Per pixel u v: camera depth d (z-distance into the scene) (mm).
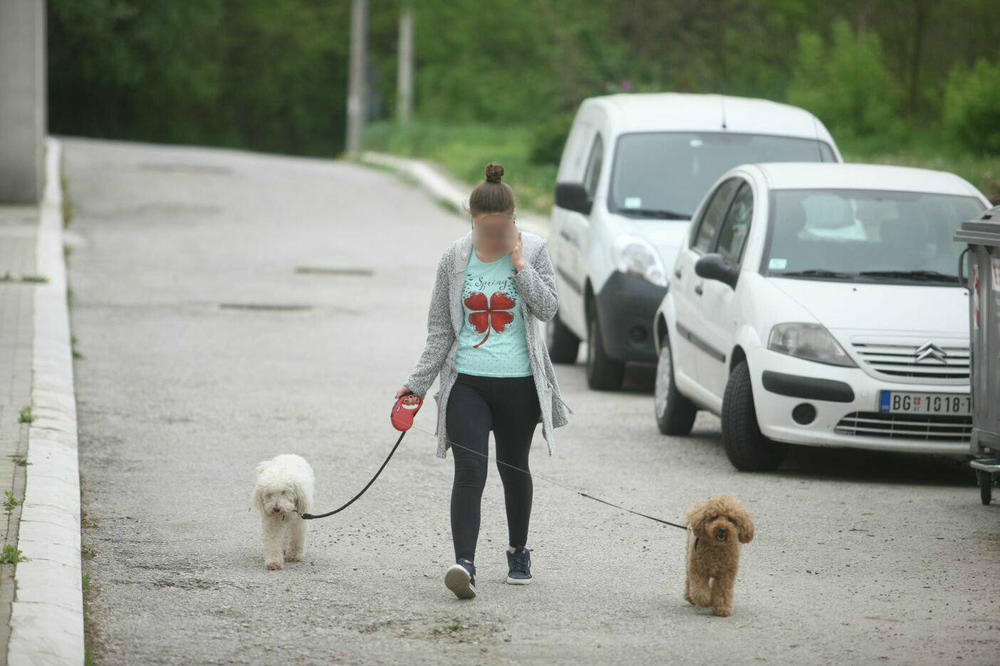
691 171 18391
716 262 13633
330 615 8531
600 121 19812
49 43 79875
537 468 12930
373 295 24781
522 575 9273
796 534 10672
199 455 13016
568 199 18359
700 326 14070
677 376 14617
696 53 45438
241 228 33375
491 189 8758
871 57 45562
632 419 15836
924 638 8227
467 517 8828
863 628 8414
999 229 10852
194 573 9352
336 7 110812
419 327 21703
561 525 10883
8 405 13609
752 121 19109
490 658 7797
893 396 12227
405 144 63031
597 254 17688
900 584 9359
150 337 19828
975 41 48062
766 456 12922
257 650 7871
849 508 11555
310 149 113875
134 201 37000
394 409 8977
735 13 46281
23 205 32938
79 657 7426
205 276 26188
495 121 80125
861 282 13180
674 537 10594
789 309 12719
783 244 13547
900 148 41500
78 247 29047
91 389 16031
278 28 106188
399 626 8344
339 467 12719
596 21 46406
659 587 9266
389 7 110000
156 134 92375
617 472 12828
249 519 10820
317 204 38938
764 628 8398
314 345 19828
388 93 105188
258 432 14125
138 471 12312
